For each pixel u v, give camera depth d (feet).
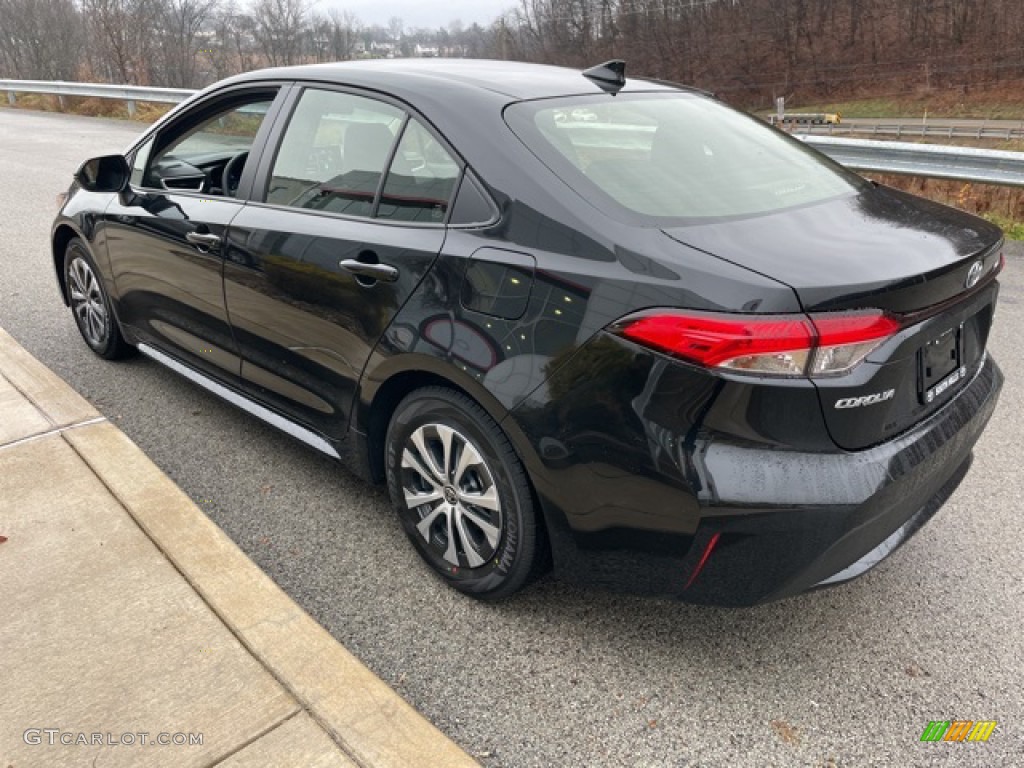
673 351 6.55
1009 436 12.52
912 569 9.44
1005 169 23.31
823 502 6.58
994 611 8.72
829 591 9.08
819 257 6.82
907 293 6.72
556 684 7.72
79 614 7.94
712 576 6.95
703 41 233.35
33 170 35.37
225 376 11.60
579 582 7.78
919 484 7.32
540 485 7.52
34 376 13.08
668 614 8.68
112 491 9.99
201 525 9.34
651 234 7.05
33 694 6.99
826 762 6.89
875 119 206.18
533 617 8.59
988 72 204.74
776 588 6.91
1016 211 29.45
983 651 8.16
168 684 7.13
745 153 9.15
